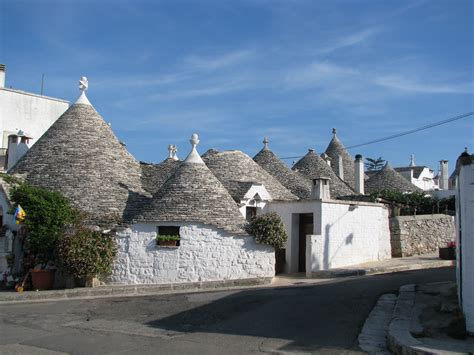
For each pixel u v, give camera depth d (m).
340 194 27.83
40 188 17.70
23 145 25.09
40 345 9.21
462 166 8.37
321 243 18.16
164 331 10.08
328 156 36.56
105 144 20.89
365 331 9.24
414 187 35.12
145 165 22.48
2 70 32.69
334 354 7.94
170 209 16.97
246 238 16.97
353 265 19.20
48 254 16.97
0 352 8.75
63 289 16.02
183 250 16.67
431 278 15.04
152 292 15.62
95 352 8.59
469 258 8.13
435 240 24.98
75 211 17.58
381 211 21.80
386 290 13.01
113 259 16.81
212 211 17.11
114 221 17.78
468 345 7.46
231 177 21.88
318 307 11.41
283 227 17.25
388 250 22.11
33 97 33.94
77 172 19.28
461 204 8.84
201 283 16.03
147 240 16.83
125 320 11.38
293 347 8.41
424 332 8.32
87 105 22.05
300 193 24.30
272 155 27.17
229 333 9.61
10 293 15.68
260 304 12.12
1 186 18.41
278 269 19.22
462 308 8.83
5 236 17.69
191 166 18.27
